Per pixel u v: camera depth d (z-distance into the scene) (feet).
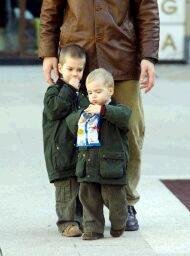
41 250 31.09
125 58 32.83
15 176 43.04
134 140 33.53
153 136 53.93
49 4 33.58
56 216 35.81
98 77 30.96
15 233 33.35
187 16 91.97
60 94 31.55
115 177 31.07
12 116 59.67
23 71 86.89
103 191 31.48
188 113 62.08
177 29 91.71
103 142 31.04
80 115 31.12
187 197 39.47
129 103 33.32
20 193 39.63
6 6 93.66
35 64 93.56
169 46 91.97
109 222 34.53
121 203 31.71
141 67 32.83
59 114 31.71
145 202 38.37
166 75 83.35
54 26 33.78
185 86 75.72
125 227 32.91
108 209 33.58
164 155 48.75
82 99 32.22
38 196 39.11
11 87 73.61
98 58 32.60
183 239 32.73
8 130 54.95
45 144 32.27
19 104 64.64
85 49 32.60
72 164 32.01
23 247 31.48
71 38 32.83
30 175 43.27
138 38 33.37
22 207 37.24
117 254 30.66
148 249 31.35
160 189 40.88
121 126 31.14
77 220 33.09
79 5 32.55
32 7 93.91
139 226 34.42
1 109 62.39
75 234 32.48
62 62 31.99
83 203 31.76
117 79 32.78
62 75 32.35
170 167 45.85
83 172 31.09
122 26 32.76
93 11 32.48
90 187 31.35
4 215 35.99
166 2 91.20
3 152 48.70
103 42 32.58
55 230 33.73
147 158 47.83
